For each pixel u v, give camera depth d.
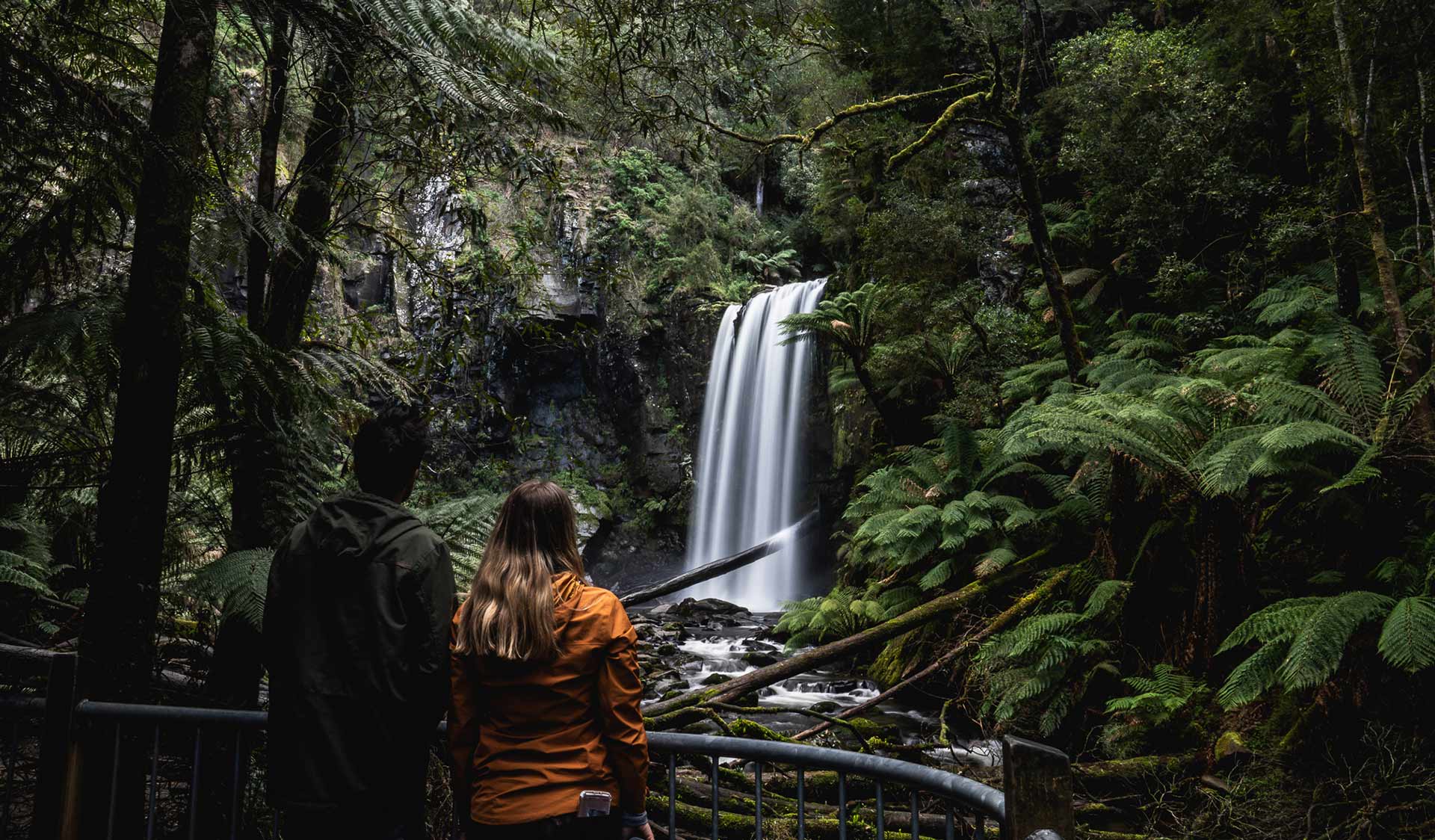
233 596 3.57
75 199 3.19
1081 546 8.38
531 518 2.07
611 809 1.92
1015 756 1.59
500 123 4.19
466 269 5.70
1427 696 4.95
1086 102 10.85
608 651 1.96
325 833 1.96
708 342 24.03
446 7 3.63
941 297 11.16
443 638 2.04
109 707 2.80
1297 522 6.81
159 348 2.97
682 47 5.29
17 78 2.92
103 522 2.94
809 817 5.24
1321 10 7.05
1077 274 11.39
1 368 3.19
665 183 23.95
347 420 4.36
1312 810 4.77
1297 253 9.36
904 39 11.56
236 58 4.50
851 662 10.77
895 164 8.95
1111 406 6.75
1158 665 6.38
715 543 22.69
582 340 6.16
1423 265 7.05
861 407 17.72
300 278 4.37
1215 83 10.23
